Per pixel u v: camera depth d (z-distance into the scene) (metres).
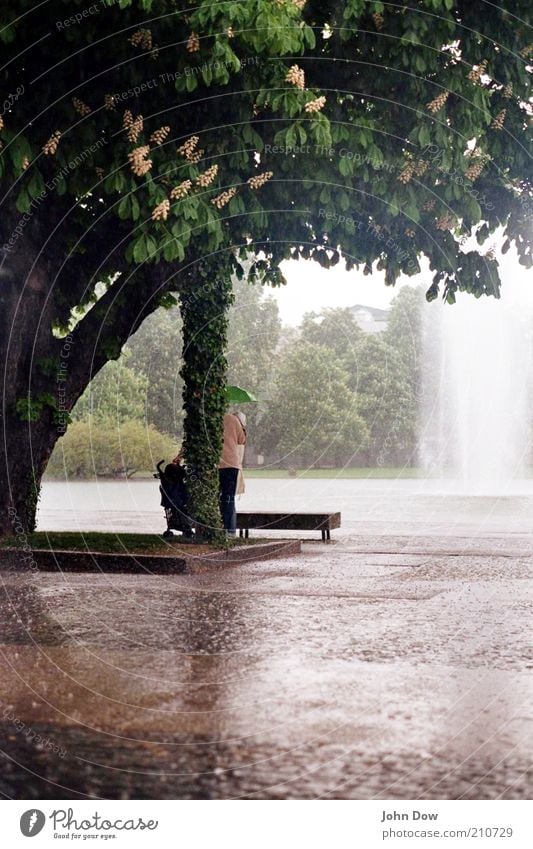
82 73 11.06
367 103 12.23
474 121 12.15
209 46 10.07
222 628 7.86
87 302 16.08
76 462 58.78
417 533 18.64
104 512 25.02
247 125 11.38
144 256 10.84
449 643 7.21
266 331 74.00
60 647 7.05
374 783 4.18
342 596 9.80
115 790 4.12
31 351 13.62
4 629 7.82
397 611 8.80
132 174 10.88
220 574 11.85
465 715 5.17
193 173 10.95
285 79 10.67
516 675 6.12
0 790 4.15
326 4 11.66
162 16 10.05
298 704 5.39
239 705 5.37
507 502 29.81
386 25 11.47
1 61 10.82
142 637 7.46
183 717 5.13
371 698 5.52
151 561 11.98
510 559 13.70
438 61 12.05
